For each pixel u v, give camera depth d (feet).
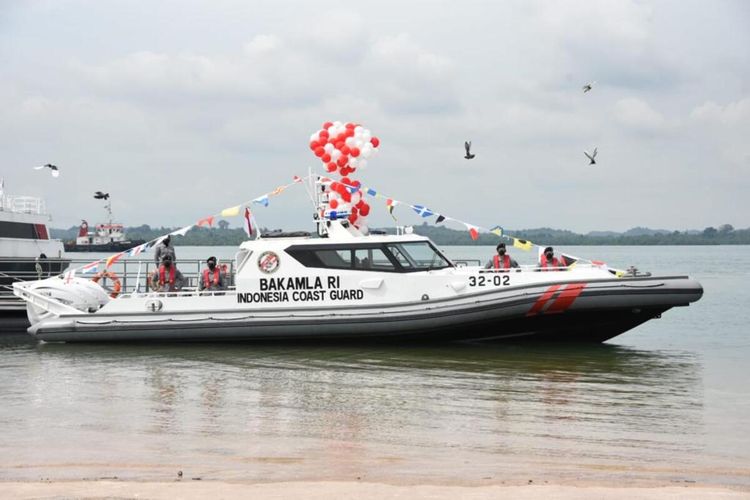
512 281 45.06
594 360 43.52
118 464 24.53
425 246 46.34
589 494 20.07
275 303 46.09
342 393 35.19
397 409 32.19
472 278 45.14
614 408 32.40
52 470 23.84
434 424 29.73
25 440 27.68
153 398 34.47
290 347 46.39
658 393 35.35
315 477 22.84
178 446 26.78
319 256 45.83
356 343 46.11
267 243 46.37
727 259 277.64
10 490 20.59
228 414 31.48
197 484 21.31
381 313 44.93
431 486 21.06
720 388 36.50
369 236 46.52
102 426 29.66
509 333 45.80
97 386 37.06
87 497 19.92
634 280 43.96
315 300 45.78
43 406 33.04
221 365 41.91
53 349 47.14
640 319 45.06
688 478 22.86
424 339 45.85
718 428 29.14
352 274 45.50
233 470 23.68
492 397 34.37
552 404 33.06
